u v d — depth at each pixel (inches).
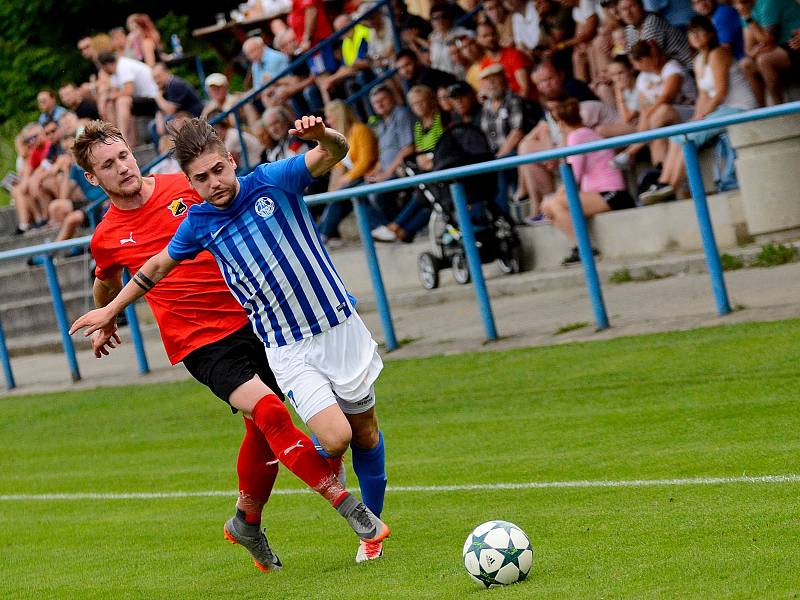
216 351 621.6
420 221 1632.6
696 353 951.0
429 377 1093.8
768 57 1282.0
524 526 621.6
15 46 3046.3
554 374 999.6
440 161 1437.0
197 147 559.8
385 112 1659.7
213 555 687.1
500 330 1221.1
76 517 860.6
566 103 1416.1
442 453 843.4
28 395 1482.5
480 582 514.6
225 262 584.7
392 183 1197.7
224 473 927.0
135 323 1437.0
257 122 1877.5
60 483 998.4
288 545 681.6
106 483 965.2
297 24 1963.6
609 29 1502.2
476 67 1610.5
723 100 1300.4
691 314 1078.4
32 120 3002.0
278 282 575.8
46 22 3068.4
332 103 1700.3
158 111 2150.6
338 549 653.3
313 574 603.2
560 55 1572.3
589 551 550.0
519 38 1598.2
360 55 1870.1
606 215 1411.2
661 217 1357.0
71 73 3036.4
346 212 1724.9
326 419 566.6
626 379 932.0
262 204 573.0
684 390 868.0
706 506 594.9
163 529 775.1
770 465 653.3
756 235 1277.1
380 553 608.1
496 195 1464.1
